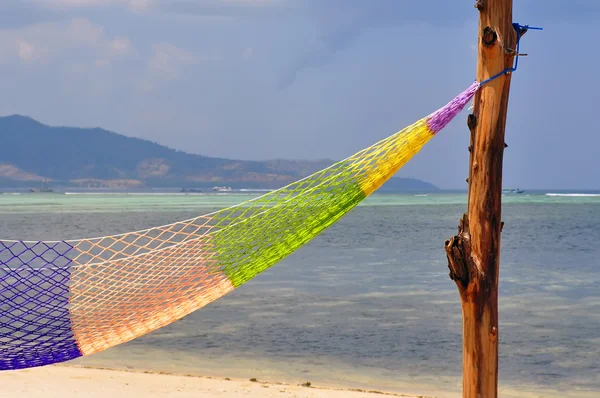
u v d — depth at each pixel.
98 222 50.78
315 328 13.30
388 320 14.07
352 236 38.47
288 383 9.59
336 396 8.85
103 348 6.25
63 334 6.18
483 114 5.43
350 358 11.05
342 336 12.60
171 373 10.06
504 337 12.50
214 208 80.00
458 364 10.73
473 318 5.48
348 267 23.58
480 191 5.44
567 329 13.12
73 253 25.20
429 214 67.31
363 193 5.77
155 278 6.27
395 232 41.66
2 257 23.88
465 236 5.43
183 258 6.24
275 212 5.97
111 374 9.75
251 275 6.19
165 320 6.19
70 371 9.94
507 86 5.44
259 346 11.84
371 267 23.50
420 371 10.34
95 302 6.31
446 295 17.33
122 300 6.25
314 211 5.88
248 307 15.61
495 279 5.46
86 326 6.20
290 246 6.05
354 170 5.69
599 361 10.84
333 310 15.20
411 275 21.33
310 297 17.05
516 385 9.64
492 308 5.46
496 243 5.46
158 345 11.95
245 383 9.42
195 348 11.73
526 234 38.94
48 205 93.88
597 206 90.69
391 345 11.92
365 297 17.03
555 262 24.67
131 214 64.62
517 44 5.48
